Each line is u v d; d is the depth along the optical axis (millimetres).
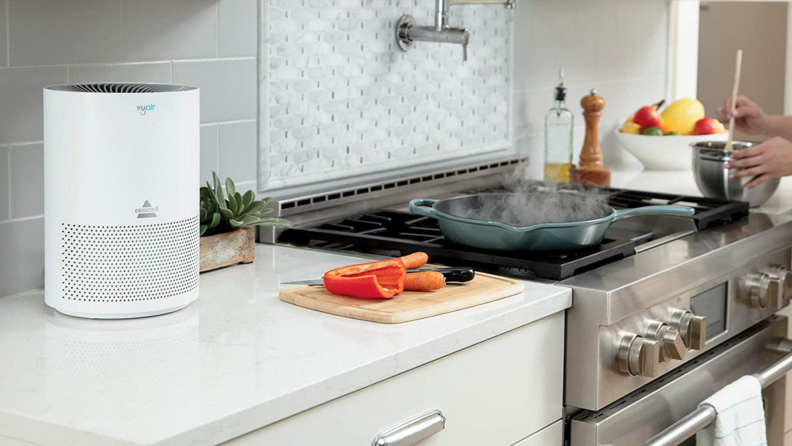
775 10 4016
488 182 2311
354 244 1672
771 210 2119
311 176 1918
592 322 1423
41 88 1416
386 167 2092
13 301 1372
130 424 903
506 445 1358
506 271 1526
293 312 1297
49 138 1231
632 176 2635
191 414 927
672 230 1923
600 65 2814
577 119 2732
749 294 1871
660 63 3123
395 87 2098
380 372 1100
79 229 1227
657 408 1601
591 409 1451
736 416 1641
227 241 1536
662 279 1531
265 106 1795
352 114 1997
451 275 1395
